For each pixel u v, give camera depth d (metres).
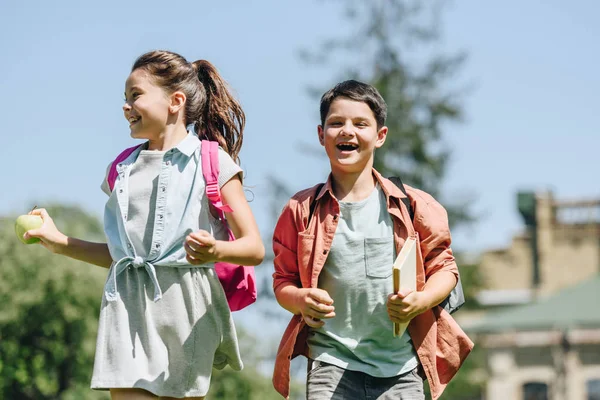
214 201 6.00
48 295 35.53
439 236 6.47
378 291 6.35
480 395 43.53
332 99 6.57
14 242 36.22
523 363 43.84
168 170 6.07
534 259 50.78
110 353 5.86
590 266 50.22
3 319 34.69
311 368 6.43
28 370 35.47
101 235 44.12
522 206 51.09
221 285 6.10
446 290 6.32
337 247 6.38
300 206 6.52
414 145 34.25
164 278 5.93
